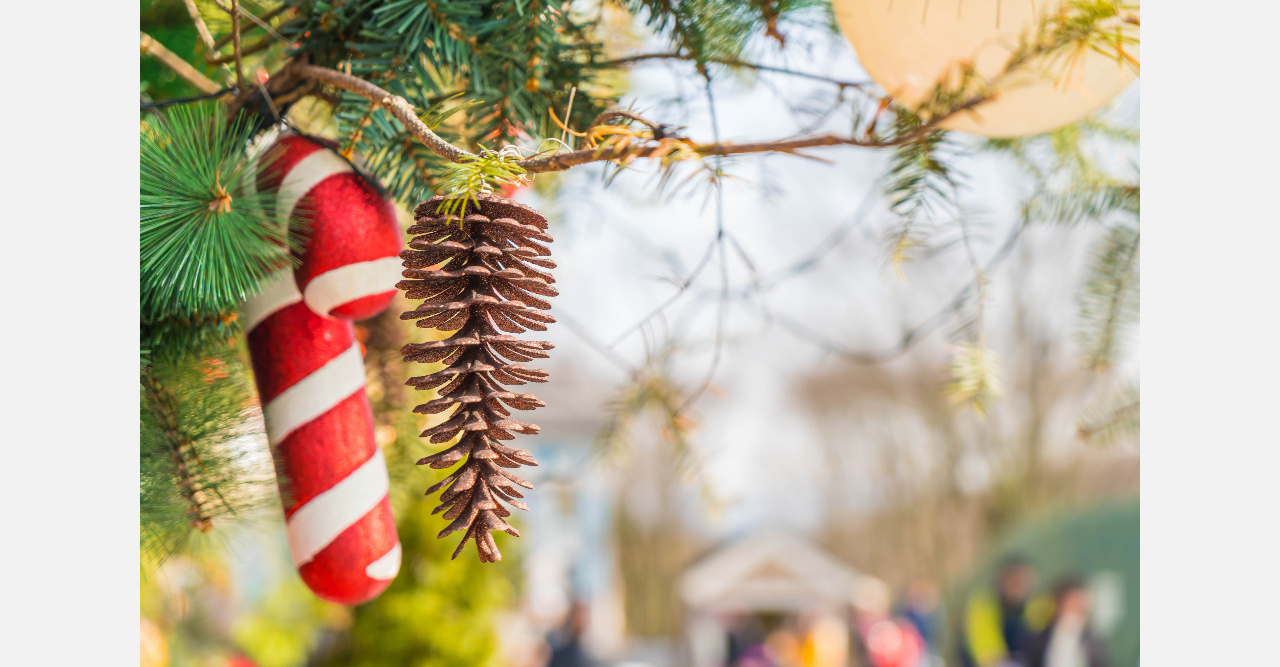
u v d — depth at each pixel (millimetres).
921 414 8922
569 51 905
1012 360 6465
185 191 769
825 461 10492
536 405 658
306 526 810
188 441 820
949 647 7848
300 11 842
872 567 10328
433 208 672
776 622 9266
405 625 2369
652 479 11398
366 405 837
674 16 897
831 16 938
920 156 867
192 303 788
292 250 789
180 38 960
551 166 718
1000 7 771
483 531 638
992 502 8008
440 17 828
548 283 673
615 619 10156
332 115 866
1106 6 740
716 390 1062
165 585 1028
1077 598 5312
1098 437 1063
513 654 4086
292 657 2539
